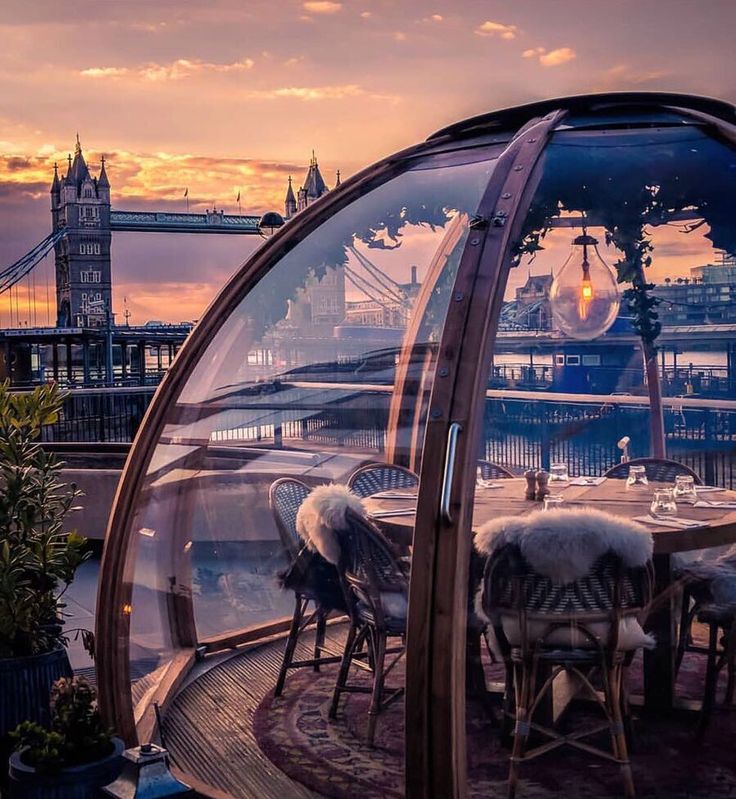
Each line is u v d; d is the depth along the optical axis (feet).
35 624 13.65
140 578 13.30
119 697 12.57
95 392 32.48
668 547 10.71
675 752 10.25
